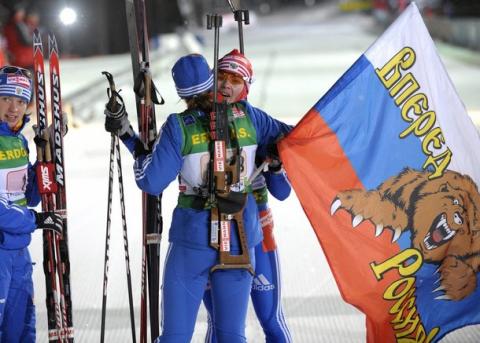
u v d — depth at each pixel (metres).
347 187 11.70
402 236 11.86
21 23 44.88
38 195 12.28
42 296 16.94
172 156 10.78
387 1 126.50
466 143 12.08
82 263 19.22
